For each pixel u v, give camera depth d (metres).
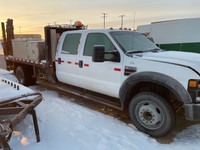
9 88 3.01
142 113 3.12
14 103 2.76
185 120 3.72
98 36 3.80
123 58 3.30
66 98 5.08
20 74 6.47
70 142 2.67
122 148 2.56
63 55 4.58
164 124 2.88
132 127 3.34
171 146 2.75
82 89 4.51
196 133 3.20
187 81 2.63
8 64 7.19
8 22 6.93
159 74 2.85
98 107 4.42
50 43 4.83
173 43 9.48
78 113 3.76
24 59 5.91
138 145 2.70
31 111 2.54
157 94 2.91
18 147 2.48
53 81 5.03
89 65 3.90
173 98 3.11
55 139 2.74
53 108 3.99
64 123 3.25
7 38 7.00
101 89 3.78
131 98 3.47
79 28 5.57
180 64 2.70
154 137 3.04
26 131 2.93
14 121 2.13
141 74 3.01
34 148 2.48
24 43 5.76
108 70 3.55
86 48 4.02
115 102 3.69
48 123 3.23
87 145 2.61
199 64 2.63
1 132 1.89
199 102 2.64
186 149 2.66
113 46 3.49
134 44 3.67
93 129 3.11
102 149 2.53
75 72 4.29
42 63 5.07
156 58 2.98
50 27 4.82
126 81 3.22
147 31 10.69
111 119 3.62
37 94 2.96
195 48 8.80
